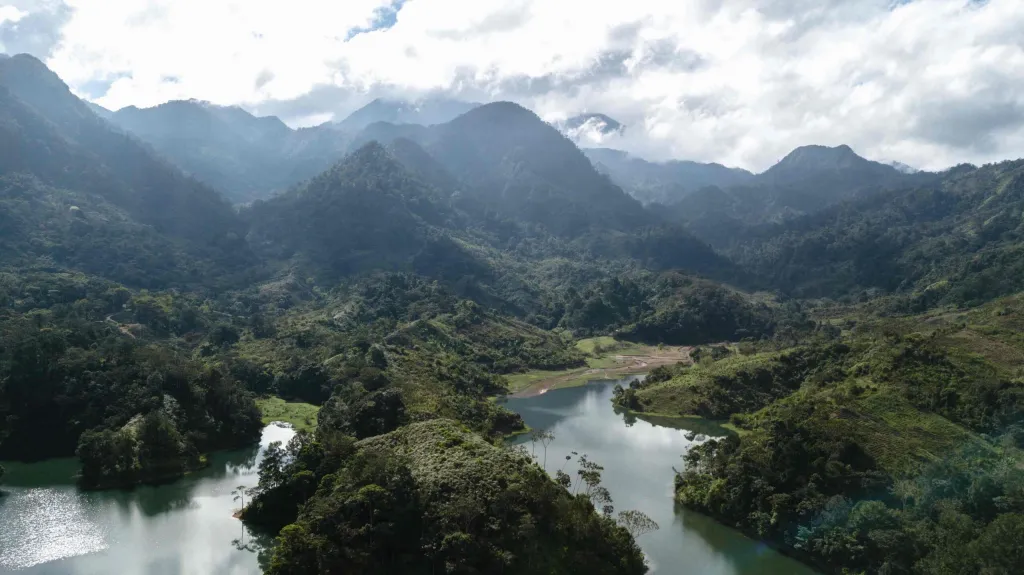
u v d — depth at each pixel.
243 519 93.56
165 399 124.56
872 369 119.25
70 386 124.00
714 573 79.94
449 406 134.75
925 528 75.19
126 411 121.25
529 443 132.62
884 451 92.44
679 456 123.81
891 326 160.12
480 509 77.25
